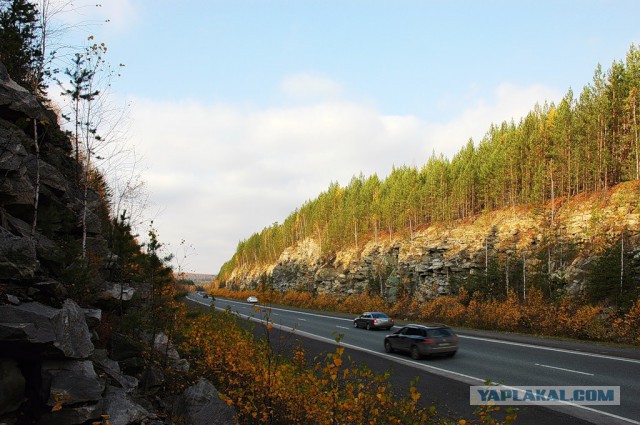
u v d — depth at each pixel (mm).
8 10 10227
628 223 30938
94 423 5809
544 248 36156
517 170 51688
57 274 8312
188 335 13391
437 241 50875
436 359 17109
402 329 18969
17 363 5707
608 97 41844
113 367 8234
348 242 80312
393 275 54906
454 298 39094
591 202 37719
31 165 9477
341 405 6895
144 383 9078
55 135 11453
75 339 6246
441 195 61719
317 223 99562
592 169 40500
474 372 14156
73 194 11555
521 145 51906
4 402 5258
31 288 6336
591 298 27438
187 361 12273
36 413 5535
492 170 56156
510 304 30734
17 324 5344
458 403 10359
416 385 12320
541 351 18328
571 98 47031
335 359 6613
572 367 14383
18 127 8406
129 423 6297
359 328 30969
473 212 58281
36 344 5434
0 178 7809
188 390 8766
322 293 70938
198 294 113375
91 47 10180
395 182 82875
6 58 10211
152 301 11227
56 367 5926
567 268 32594
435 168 67250
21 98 8773
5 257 6141
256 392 8578
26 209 8477
